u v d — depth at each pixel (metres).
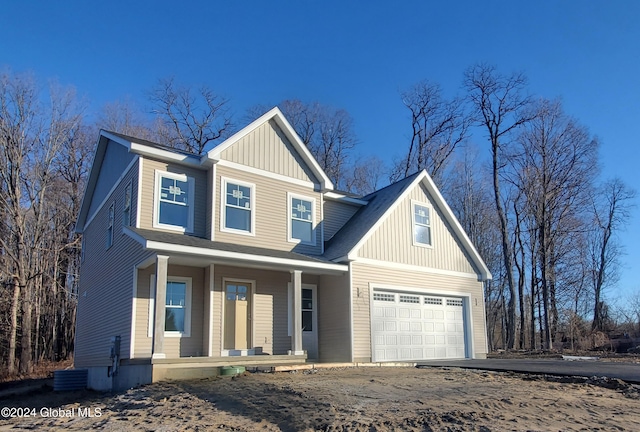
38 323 29.86
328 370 13.73
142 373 12.49
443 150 36.97
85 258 20.83
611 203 42.88
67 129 30.73
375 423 7.23
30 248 28.86
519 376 12.18
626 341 27.12
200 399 9.45
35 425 9.01
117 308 15.38
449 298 20.05
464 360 17.39
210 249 13.38
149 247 12.38
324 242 19.09
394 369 14.31
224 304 15.22
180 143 37.88
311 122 42.25
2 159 27.50
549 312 34.19
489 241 41.00
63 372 17.42
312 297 17.61
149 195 14.80
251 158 16.67
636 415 8.10
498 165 33.25
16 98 28.14
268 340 15.89
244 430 7.35
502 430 7.08
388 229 18.33
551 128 32.50
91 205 20.72
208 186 15.88
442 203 20.42
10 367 25.61
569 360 16.94
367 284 17.19
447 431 7.01
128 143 14.83
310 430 7.07
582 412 8.26
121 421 8.52
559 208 33.53
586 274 41.03
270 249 16.28
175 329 14.47
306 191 17.98
